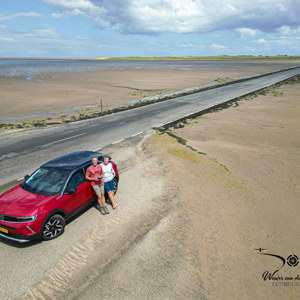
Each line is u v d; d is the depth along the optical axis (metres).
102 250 6.07
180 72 93.19
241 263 5.74
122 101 33.81
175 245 6.29
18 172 11.01
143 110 26.70
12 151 13.98
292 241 6.58
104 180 7.58
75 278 5.23
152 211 7.88
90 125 20.38
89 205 8.20
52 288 4.98
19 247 6.14
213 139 16.91
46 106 30.08
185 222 7.31
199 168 11.46
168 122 21.14
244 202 8.62
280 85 50.66
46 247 6.14
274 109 27.70
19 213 5.95
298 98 34.75
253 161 12.82
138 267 5.53
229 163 12.42
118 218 7.44
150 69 115.25
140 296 4.80
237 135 18.02
